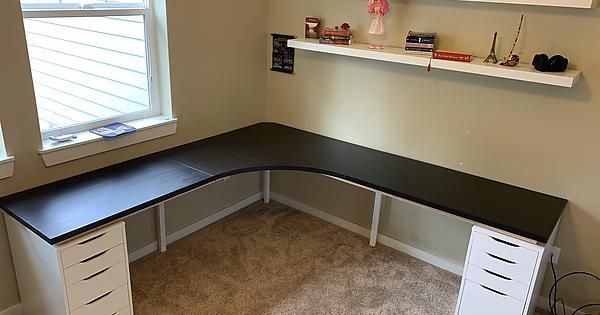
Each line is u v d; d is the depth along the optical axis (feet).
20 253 7.25
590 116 7.48
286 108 11.51
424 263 9.90
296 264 9.68
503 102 8.24
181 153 9.53
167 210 10.00
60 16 7.63
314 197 11.57
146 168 8.67
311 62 10.62
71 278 6.56
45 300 7.06
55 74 7.91
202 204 10.80
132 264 9.43
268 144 10.28
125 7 8.56
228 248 10.16
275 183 12.29
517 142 8.30
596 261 8.04
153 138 9.33
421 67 9.00
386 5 8.88
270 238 10.62
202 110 10.22
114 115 9.01
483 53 8.27
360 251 10.25
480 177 8.90
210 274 9.23
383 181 8.53
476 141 8.75
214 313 8.16
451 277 9.46
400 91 9.43
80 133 8.41
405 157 9.79
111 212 6.94
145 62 9.23
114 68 8.77
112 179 8.11
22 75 7.11
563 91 7.61
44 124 7.98
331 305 8.48
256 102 11.55
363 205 10.66
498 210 7.54
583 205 7.92
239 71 10.80
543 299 8.68
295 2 10.47
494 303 7.41
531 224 7.12
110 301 7.20
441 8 8.50
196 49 9.66
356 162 9.44
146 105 9.55
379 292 8.89
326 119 10.80
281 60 11.17
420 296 8.82
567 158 7.87
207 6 9.59
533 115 8.00
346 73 10.12
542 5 7.06
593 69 7.29
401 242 10.26
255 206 12.12
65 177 8.05
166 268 9.37
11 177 7.35
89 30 8.18
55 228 6.43
